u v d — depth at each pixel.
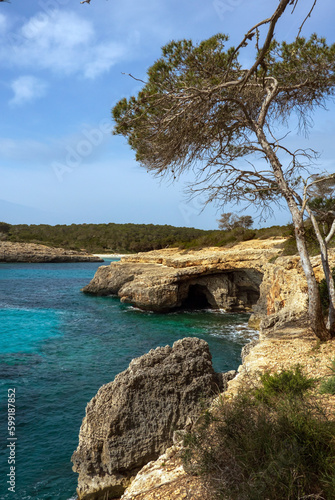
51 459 10.59
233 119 11.16
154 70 10.30
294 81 11.38
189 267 37.84
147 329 28.61
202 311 37.69
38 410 13.48
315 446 4.09
